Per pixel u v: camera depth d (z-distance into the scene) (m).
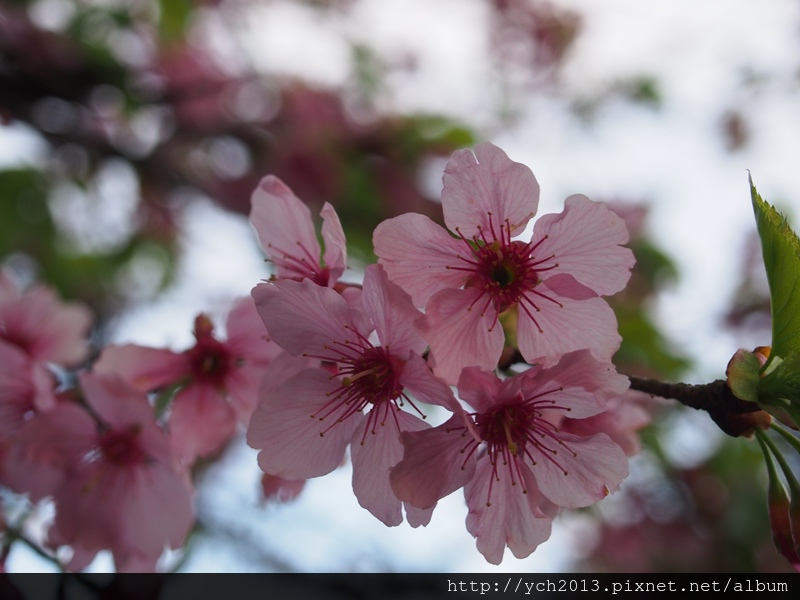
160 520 0.17
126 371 0.17
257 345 0.17
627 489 0.32
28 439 0.17
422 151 0.33
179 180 0.33
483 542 0.15
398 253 0.15
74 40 0.30
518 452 0.15
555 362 0.15
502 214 0.15
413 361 0.14
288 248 0.16
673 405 0.28
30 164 0.32
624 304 0.29
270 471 0.15
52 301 0.20
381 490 0.15
